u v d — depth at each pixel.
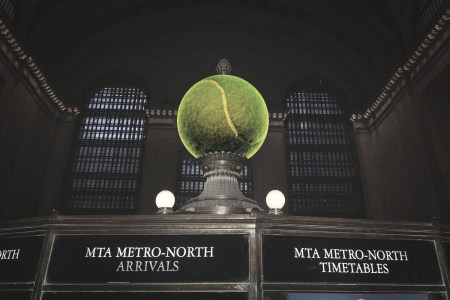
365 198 27.31
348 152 29.97
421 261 1.94
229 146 2.68
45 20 24.75
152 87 31.30
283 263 1.78
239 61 32.53
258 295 1.70
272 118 29.98
